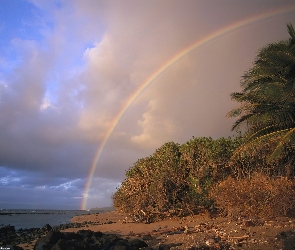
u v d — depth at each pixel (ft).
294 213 48.70
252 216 49.98
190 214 64.95
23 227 114.42
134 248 38.58
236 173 66.85
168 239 45.24
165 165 71.15
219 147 69.51
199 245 38.37
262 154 64.03
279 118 60.18
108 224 77.66
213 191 57.88
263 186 51.49
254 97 62.90
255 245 36.09
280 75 60.39
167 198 66.85
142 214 68.49
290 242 35.17
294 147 59.16
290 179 55.62
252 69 63.05
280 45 59.36
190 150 71.87
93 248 40.34
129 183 78.02
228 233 42.37
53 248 37.70
